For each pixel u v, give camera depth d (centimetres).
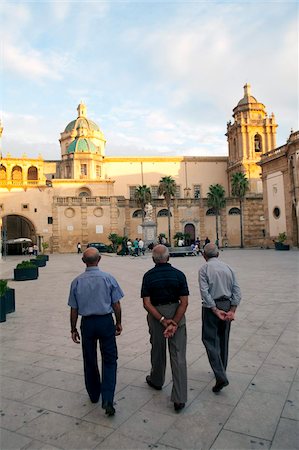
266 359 591
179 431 387
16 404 461
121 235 5512
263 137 6316
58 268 2533
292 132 3875
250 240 5716
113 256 3866
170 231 5556
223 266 505
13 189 5466
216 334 489
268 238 4662
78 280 464
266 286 1346
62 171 6197
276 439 367
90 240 5166
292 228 4106
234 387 490
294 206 3944
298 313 905
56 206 5128
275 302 1047
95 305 452
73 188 5619
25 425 409
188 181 6788
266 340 692
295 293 1177
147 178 6681
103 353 450
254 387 488
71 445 368
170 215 5700
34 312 1037
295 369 546
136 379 530
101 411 438
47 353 664
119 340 728
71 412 437
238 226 5759
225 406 439
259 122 6353
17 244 6156
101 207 5234
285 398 454
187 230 5728
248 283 1445
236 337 717
